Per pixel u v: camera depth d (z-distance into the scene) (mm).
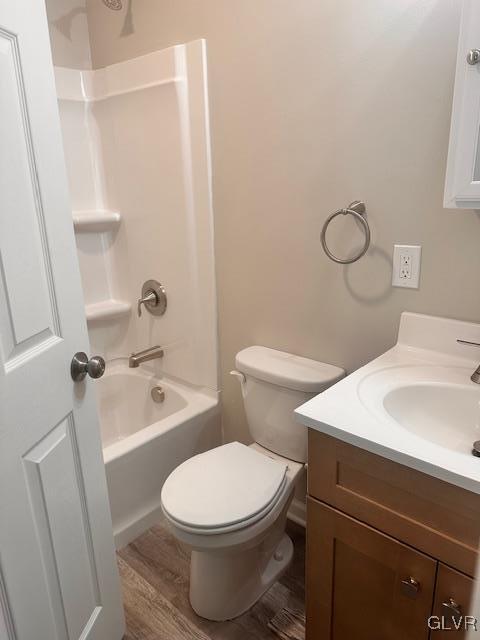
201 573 1487
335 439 1033
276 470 1517
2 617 918
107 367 2451
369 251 1433
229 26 1585
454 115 1025
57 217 1032
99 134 2184
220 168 1765
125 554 1796
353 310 1523
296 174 1549
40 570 1021
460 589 926
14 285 906
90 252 2314
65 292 1068
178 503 1384
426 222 1297
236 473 1500
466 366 1268
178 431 1930
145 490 1873
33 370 966
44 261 1003
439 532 926
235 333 1926
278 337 1767
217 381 2051
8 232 886
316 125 1458
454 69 1161
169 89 1799
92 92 2146
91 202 2273
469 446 1104
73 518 1143
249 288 1812
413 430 1159
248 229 1745
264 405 1657
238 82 1614
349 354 1575
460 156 1034
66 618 1128
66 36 2055
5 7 856
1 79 854
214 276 1907
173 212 1959
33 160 954
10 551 923
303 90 1460
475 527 873
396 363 1298
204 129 1748
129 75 1944
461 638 958
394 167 1322
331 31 1355
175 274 2047
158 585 1656
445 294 1310
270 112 1559
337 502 1079
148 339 2307
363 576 1091
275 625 1494
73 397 1115
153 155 1961
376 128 1332
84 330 1146
